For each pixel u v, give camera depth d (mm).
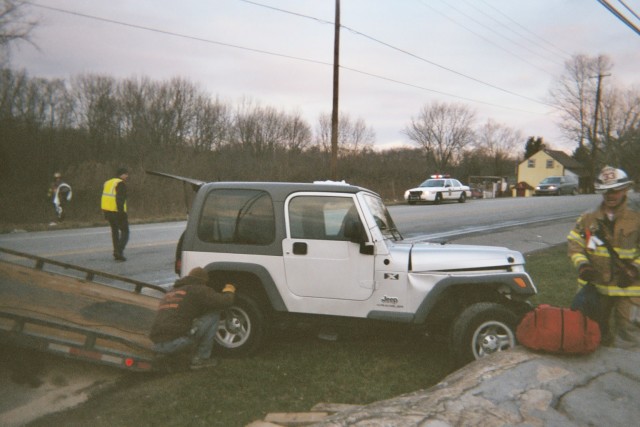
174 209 25688
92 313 5945
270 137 56594
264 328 5699
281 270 5617
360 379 5117
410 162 50031
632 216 4848
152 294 8211
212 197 5922
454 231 17156
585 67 53938
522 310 5316
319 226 5605
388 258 5402
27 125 38250
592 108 53719
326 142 62312
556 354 4766
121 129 49812
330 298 5523
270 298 5598
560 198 39406
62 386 4895
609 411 3879
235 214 5824
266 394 4770
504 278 5199
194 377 5160
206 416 4332
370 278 5430
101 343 5230
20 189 28328
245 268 5660
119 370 5316
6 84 38594
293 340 6305
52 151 37469
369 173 42812
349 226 5312
